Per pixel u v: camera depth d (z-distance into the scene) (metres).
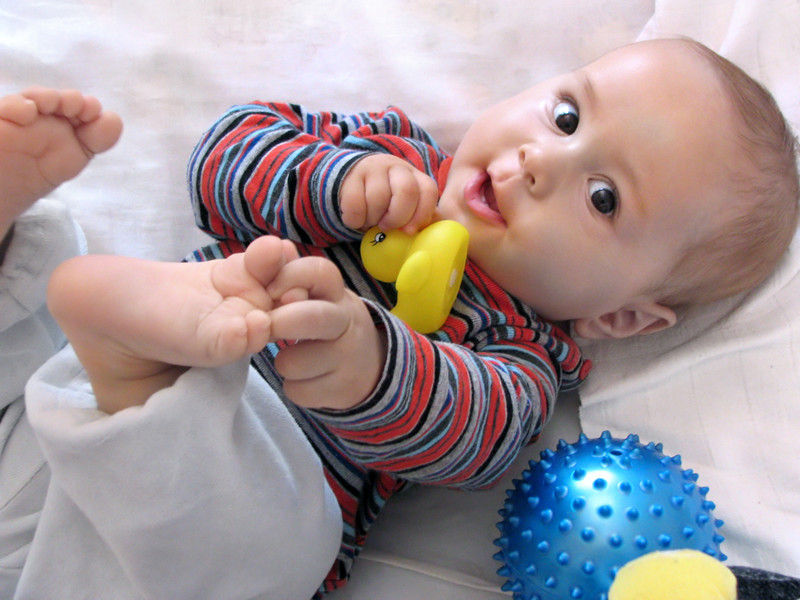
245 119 1.01
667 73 0.92
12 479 0.82
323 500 0.77
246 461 0.66
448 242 0.81
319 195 0.87
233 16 1.24
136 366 0.57
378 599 0.96
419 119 1.24
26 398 0.60
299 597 0.82
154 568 0.66
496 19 1.25
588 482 0.79
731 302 1.05
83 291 0.52
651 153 0.89
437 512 1.05
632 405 1.05
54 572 0.71
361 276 0.96
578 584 0.75
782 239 1.00
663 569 0.67
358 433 0.68
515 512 0.84
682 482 0.81
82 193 1.16
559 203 0.90
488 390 0.78
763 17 1.12
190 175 1.00
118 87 1.20
